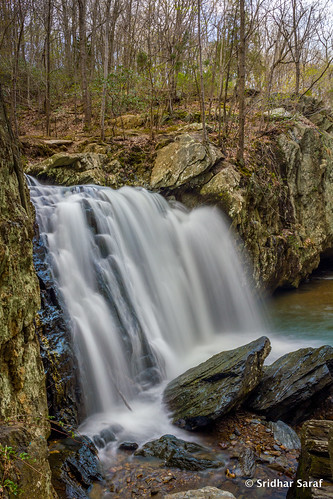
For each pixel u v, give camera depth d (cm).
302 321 925
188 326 793
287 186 1250
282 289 1238
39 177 882
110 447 435
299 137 1320
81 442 414
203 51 1720
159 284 769
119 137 1143
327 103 2042
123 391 549
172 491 361
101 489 363
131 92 1305
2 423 257
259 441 444
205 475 384
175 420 489
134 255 754
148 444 432
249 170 1068
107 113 1463
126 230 766
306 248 1248
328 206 1384
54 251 611
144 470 391
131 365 589
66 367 472
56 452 388
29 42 1808
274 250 1105
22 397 300
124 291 664
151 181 982
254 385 524
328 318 933
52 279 559
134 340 611
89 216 694
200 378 539
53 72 1625
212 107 1533
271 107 1473
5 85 1366
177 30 1445
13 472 230
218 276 921
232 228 953
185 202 980
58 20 1897
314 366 532
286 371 548
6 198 305
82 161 928
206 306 880
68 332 508
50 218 651
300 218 1302
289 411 507
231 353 569
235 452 421
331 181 1408
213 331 872
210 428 471
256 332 884
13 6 1058
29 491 238
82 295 596
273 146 1242
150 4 1641
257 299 1055
